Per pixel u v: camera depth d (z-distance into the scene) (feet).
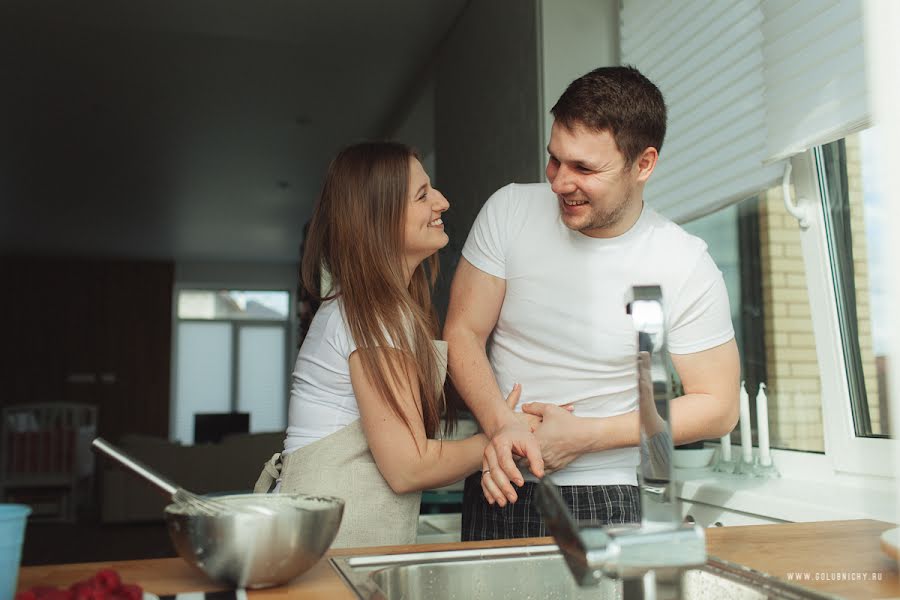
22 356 34.42
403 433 4.11
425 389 4.34
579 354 5.01
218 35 14.06
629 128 4.39
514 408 4.91
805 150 5.86
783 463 6.61
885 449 5.59
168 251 34.60
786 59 5.93
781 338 6.89
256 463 21.20
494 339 5.45
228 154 21.31
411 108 16.57
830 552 3.43
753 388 7.29
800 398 6.63
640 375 2.64
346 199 4.44
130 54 14.97
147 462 20.79
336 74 15.94
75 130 19.29
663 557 2.33
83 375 34.88
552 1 9.20
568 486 4.95
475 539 5.22
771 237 7.04
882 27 4.73
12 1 12.64
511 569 3.33
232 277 37.47
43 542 18.70
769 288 7.07
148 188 24.53
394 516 4.25
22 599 2.31
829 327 6.08
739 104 6.63
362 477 4.24
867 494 5.45
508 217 5.22
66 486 23.65
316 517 2.80
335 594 2.76
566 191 4.54
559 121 4.50
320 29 13.65
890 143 4.94
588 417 4.81
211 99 17.37
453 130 13.42
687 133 7.48
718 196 7.09
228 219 28.73
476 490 5.33
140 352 35.60
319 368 4.36
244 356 37.83
